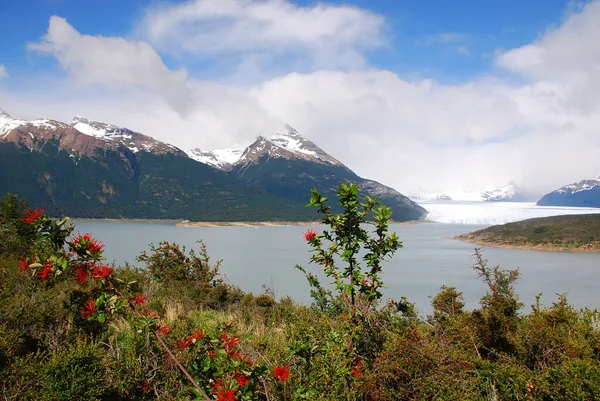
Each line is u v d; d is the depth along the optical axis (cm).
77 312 533
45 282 612
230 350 389
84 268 353
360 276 453
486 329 509
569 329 494
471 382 398
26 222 345
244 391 348
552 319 518
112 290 367
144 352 461
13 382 416
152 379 431
